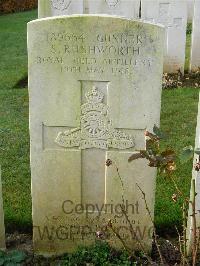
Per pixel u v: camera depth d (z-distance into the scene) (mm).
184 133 2615
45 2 3400
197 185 1581
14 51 4633
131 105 1547
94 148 1618
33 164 1639
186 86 3428
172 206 1923
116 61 1501
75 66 1513
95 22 1466
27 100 3201
